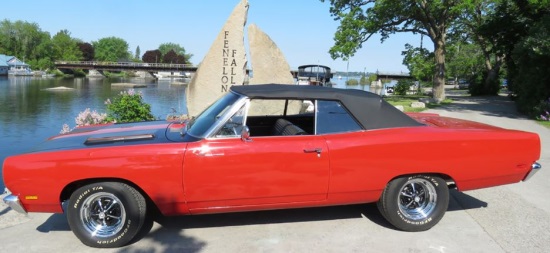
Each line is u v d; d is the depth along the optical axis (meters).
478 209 5.06
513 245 4.05
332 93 4.19
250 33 10.61
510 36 22.36
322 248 3.96
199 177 3.83
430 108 20.59
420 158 4.12
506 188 5.93
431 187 4.32
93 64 107.69
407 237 4.22
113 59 153.25
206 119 4.19
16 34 115.75
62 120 25.23
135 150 3.78
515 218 4.76
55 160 3.71
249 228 4.41
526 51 17.17
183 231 4.33
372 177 4.09
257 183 3.92
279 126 4.60
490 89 35.16
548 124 14.01
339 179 4.04
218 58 10.38
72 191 3.93
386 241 4.12
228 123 3.96
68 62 112.31
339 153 3.99
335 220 4.64
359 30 25.98
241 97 4.09
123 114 9.48
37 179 3.71
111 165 3.73
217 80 10.39
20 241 4.09
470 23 34.16
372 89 70.81
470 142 4.21
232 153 3.85
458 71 60.56
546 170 6.96
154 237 4.19
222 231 4.34
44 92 48.00
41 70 109.62
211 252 3.87
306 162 3.95
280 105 4.89
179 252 3.87
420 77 27.38
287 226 4.47
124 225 3.88
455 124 4.69
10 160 3.75
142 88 64.50
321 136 4.07
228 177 3.87
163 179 3.80
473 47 55.94
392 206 4.22
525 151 4.37
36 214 4.83
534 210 5.03
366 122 4.18
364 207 5.06
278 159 3.91
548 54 15.80
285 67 10.80
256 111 4.85
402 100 27.05
